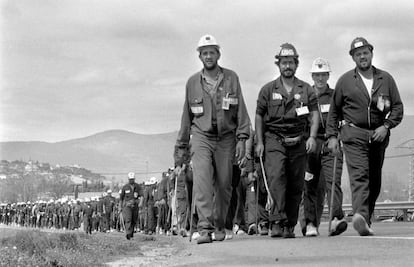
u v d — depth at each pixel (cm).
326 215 2966
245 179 1559
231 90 1056
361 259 654
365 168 946
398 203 2830
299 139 1044
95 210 4481
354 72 965
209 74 1059
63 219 6888
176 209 1928
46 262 880
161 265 805
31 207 8469
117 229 4381
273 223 1075
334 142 998
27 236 1178
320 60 1202
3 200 13438
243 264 704
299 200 1075
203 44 1051
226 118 1052
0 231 1290
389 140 962
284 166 1051
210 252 902
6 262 850
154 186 2780
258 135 1064
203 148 1051
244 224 1614
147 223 2800
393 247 732
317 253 739
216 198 1082
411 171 4444
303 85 1051
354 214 937
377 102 948
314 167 1133
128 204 2209
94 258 996
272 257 746
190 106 1066
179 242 1409
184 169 1109
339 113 993
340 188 1117
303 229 1241
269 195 1065
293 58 1045
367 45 954
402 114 958
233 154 1066
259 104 1061
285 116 1040
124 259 1033
